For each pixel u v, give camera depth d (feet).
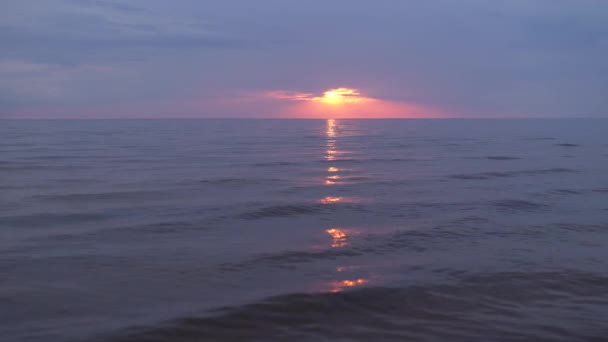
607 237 34.12
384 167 76.54
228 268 27.14
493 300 22.84
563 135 186.39
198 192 51.60
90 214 40.68
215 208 43.24
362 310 21.58
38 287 24.03
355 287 24.00
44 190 52.31
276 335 19.24
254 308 21.54
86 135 171.42
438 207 44.06
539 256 29.48
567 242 32.76
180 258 28.86
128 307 21.74
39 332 19.25
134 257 28.99
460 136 180.55
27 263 27.63
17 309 21.48
